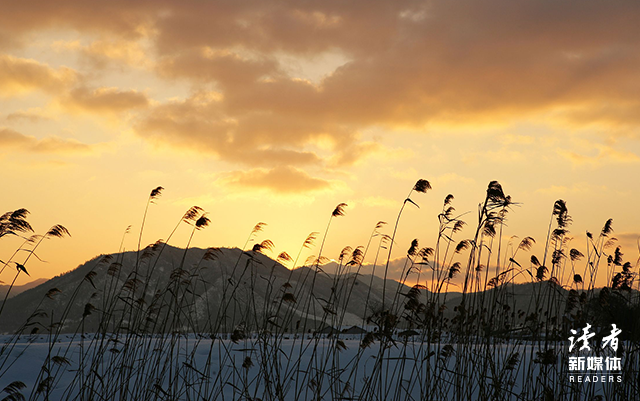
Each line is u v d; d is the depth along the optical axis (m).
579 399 9.66
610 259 11.59
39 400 10.33
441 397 9.59
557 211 11.06
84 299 119.62
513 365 9.81
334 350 10.20
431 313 9.77
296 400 9.89
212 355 13.28
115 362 10.52
